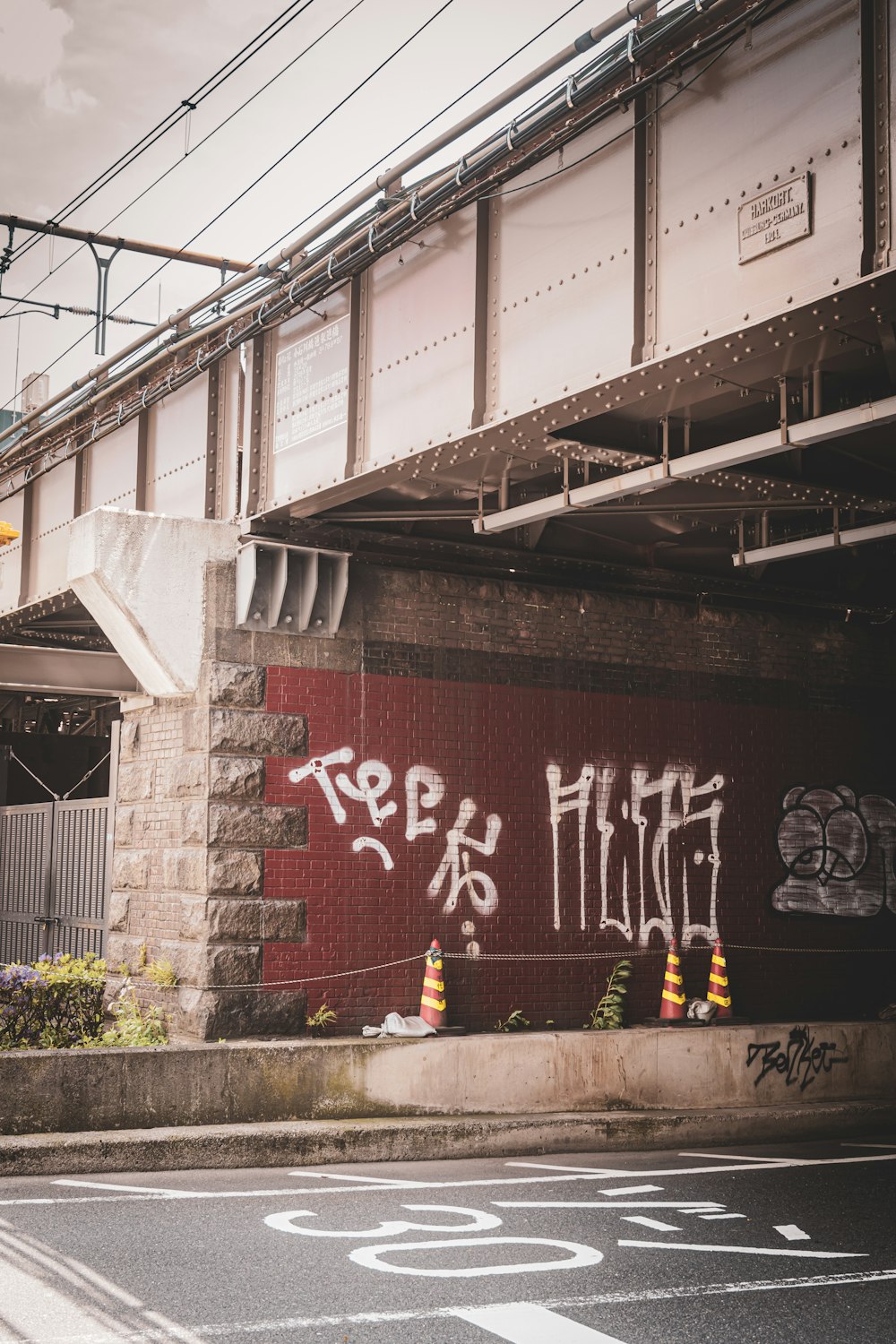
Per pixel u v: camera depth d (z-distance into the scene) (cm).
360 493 1209
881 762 1658
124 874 1409
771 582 1588
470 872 1375
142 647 1284
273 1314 651
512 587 1445
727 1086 1348
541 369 992
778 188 829
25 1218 838
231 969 1252
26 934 1667
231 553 1319
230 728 1286
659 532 1455
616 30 880
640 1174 1080
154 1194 932
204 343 1340
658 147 917
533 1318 660
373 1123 1144
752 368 914
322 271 1145
